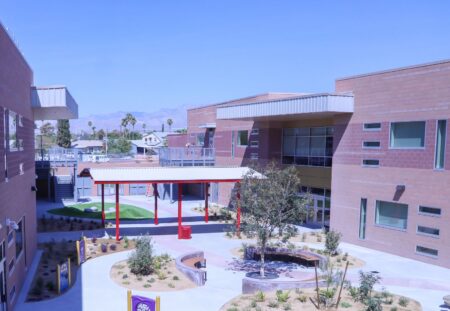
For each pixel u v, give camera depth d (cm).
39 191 4162
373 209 2259
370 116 2259
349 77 2378
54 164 4044
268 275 1750
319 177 2798
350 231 2405
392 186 2144
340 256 2080
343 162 2448
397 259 2056
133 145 9962
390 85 2145
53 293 1502
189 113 4678
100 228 2722
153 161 4984
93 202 3922
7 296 1278
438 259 1928
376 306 1244
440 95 1911
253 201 1636
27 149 1808
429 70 1955
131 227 2792
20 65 1623
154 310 1123
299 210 1631
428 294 1564
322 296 1413
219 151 3962
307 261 1936
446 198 1892
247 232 1666
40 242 2289
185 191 4712
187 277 1694
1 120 1252
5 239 1276
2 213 1243
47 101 1923
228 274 1772
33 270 1773
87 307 1372
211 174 2577
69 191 4012
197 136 4488
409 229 2066
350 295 1443
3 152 1273
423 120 1988
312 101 2370
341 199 2466
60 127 9525
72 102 2166
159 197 4400
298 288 1513
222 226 2847
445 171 1895
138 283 1616
